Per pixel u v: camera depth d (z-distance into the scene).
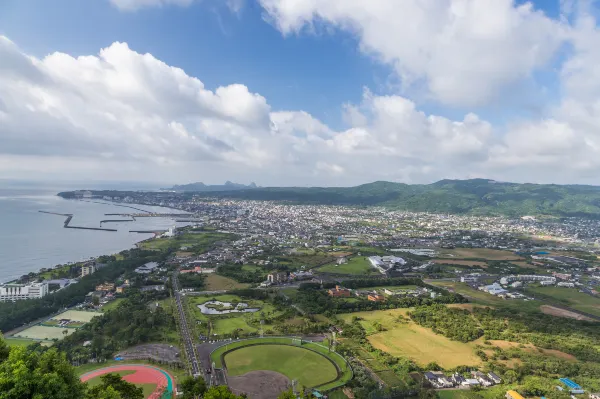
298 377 190.00
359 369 197.62
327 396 174.25
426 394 174.75
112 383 140.38
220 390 141.62
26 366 90.69
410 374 194.50
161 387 178.50
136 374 191.50
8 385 85.81
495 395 176.62
